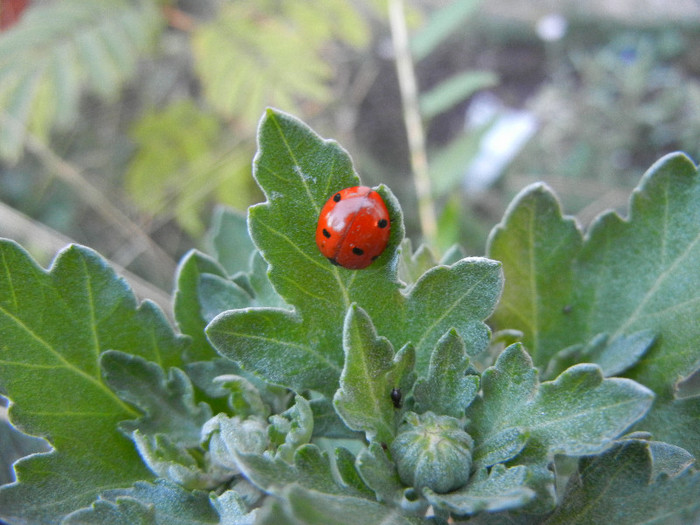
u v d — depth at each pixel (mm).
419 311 51
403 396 51
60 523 51
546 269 60
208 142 180
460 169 134
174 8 177
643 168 194
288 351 51
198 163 175
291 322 51
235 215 74
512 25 249
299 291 51
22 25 162
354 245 48
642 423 55
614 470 48
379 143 230
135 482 51
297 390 51
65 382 54
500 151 196
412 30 169
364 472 45
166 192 176
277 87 170
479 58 251
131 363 54
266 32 169
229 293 58
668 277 56
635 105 194
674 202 56
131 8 167
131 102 212
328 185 50
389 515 45
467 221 165
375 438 48
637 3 237
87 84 201
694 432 54
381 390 50
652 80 215
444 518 47
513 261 60
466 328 51
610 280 59
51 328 53
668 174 56
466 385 49
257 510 47
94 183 193
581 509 48
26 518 51
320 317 51
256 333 50
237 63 168
